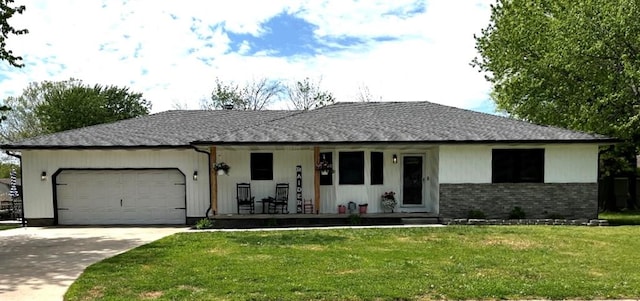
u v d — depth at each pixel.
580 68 18.25
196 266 8.03
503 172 15.30
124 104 38.69
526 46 20.64
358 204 16.00
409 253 9.19
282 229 13.39
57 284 7.16
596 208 15.36
